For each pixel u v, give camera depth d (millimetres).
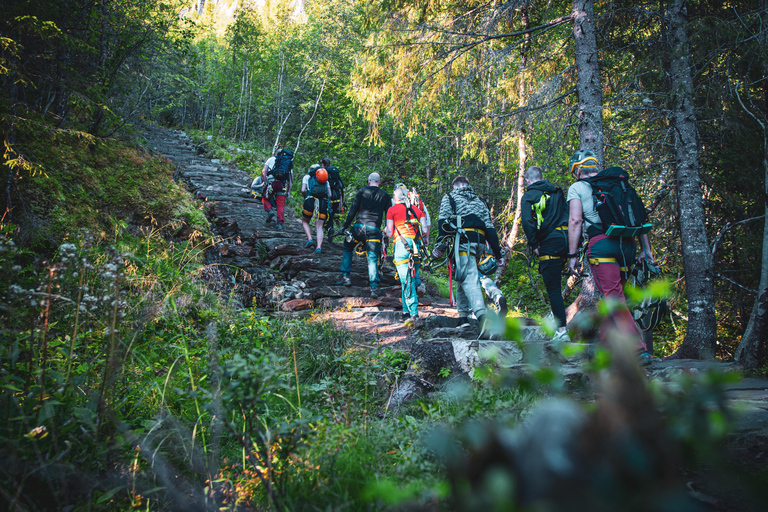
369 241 7297
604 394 626
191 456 2463
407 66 8805
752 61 6574
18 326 2598
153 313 4004
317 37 21312
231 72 23984
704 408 637
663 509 552
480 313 4875
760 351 6043
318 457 2266
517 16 9539
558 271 4281
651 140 7727
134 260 5148
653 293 872
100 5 8141
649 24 7918
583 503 574
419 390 3656
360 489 1992
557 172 9617
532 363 925
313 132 21797
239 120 23812
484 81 9586
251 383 2141
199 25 10195
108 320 3010
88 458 2279
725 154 7430
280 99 22016
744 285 8070
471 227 5055
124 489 2262
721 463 644
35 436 2139
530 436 669
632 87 7723
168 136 17359
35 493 2094
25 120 5680
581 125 6816
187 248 7000
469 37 8492
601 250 3717
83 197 6520
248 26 23203
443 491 1329
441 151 15734
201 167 13414
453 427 2098
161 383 3154
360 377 3668
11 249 2744
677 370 3172
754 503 643
